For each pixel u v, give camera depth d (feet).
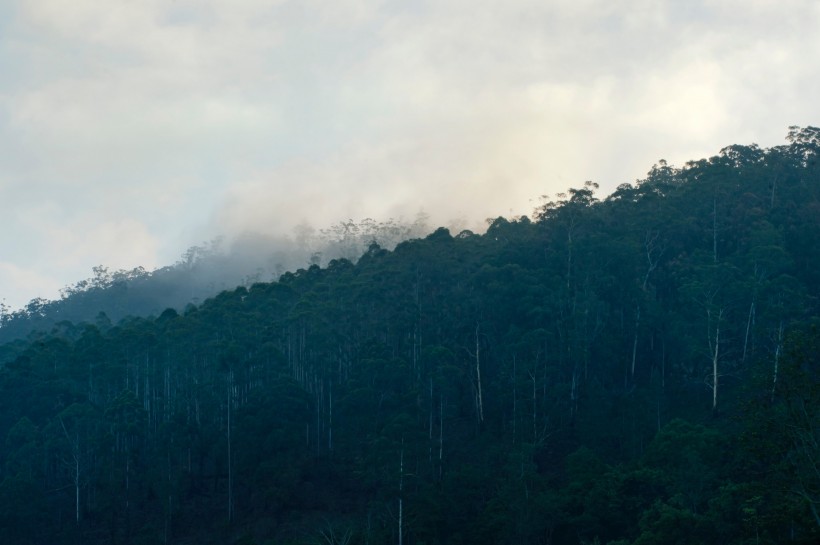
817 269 298.35
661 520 171.83
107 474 265.13
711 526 169.68
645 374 295.69
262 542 240.53
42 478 278.87
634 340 298.97
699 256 305.94
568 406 270.87
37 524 256.93
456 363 283.59
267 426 264.31
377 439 231.91
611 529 199.62
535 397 262.26
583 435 254.68
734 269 274.57
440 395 277.23
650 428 250.16
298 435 264.31
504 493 213.25
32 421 302.66
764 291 265.13
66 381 310.04
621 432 253.24
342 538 218.79
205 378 307.58
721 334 273.75
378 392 276.21
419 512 214.90
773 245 285.64
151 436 290.35
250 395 282.97
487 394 290.15
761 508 156.56
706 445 200.44
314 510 252.21
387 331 305.32
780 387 134.62
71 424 282.56
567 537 208.74
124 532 258.37
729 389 261.44
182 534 256.73
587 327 285.23
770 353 245.04
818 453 128.47
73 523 264.52
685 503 188.44
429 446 245.24
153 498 270.67
